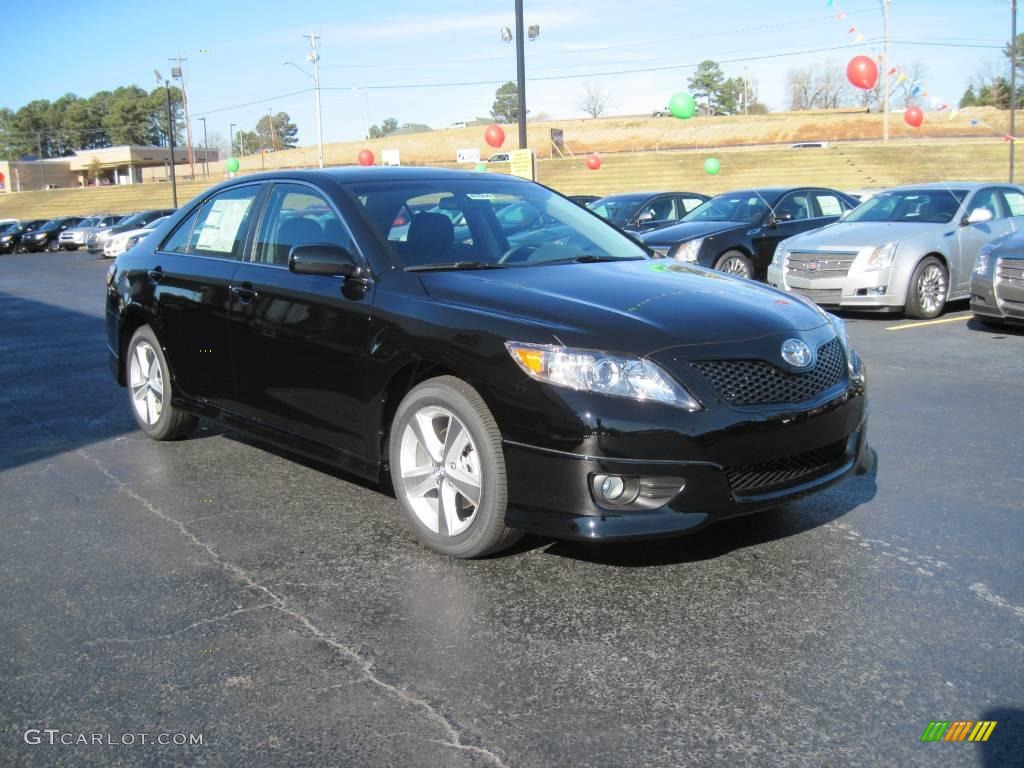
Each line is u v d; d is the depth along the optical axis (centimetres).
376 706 264
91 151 11450
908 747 240
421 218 430
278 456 530
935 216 1084
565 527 326
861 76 1380
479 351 344
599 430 318
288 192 467
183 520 424
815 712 257
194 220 535
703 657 289
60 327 1209
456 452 362
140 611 329
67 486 480
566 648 296
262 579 355
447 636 306
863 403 380
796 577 347
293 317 427
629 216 1433
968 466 482
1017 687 268
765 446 332
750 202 1293
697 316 350
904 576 346
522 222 458
